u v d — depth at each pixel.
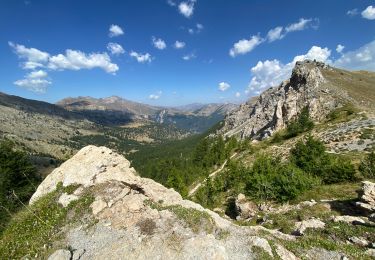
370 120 86.38
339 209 34.69
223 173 85.94
